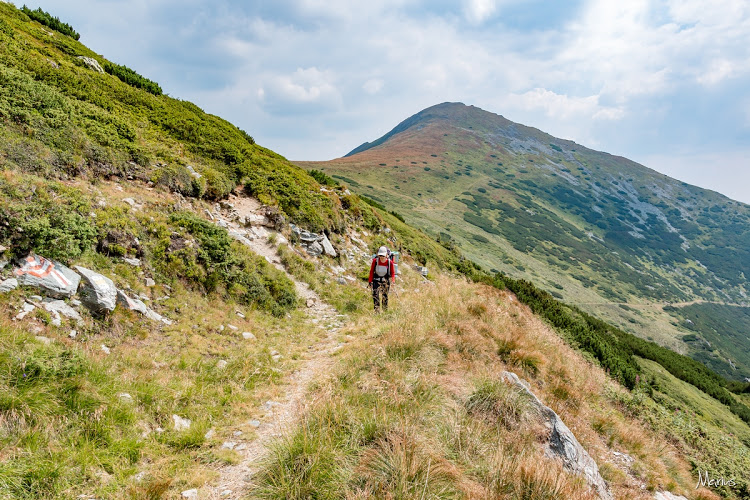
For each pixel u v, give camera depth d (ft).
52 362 14.42
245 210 46.55
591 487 16.37
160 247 28.48
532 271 304.09
